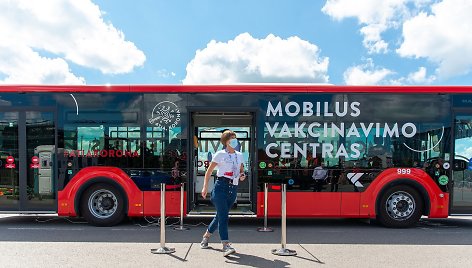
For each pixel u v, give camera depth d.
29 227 6.89
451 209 6.79
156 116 6.88
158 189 6.84
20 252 5.18
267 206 6.84
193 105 6.90
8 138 6.92
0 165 6.93
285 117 6.88
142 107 6.89
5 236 6.16
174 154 6.86
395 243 5.80
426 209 6.81
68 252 5.18
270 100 6.90
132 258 4.89
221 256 4.99
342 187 6.81
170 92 6.90
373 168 6.82
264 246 5.57
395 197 6.90
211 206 7.67
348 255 5.11
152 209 6.82
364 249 5.43
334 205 6.80
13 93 6.91
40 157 6.90
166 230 6.66
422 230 6.78
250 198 7.54
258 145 6.86
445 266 4.66
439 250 5.41
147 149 6.86
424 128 6.85
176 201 6.86
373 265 4.67
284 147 6.85
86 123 6.87
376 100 6.87
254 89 6.87
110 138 6.86
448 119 6.85
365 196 6.80
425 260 4.90
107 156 6.86
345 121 6.86
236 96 6.91
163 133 6.87
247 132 8.37
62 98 6.89
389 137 6.83
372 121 6.85
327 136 6.85
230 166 5.07
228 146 5.09
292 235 6.34
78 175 6.84
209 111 6.90
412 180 6.76
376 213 6.82
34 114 6.91
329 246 5.59
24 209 6.89
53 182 6.89
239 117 7.89
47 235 6.22
